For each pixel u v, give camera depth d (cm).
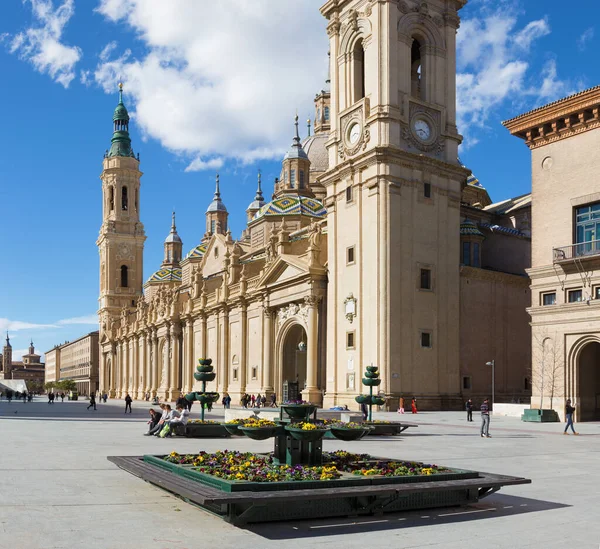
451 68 5988
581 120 4338
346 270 5672
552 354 4384
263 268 7338
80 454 2119
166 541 1008
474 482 1272
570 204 4412
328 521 1167
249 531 1084
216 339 8381
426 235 5550
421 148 5650
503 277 6125
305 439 1431
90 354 19400
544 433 3238
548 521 1181
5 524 1091
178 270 13800
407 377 5262
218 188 12794
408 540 1038
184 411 2942
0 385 19800
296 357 6938
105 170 15525
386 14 5559
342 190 5797
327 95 10731
